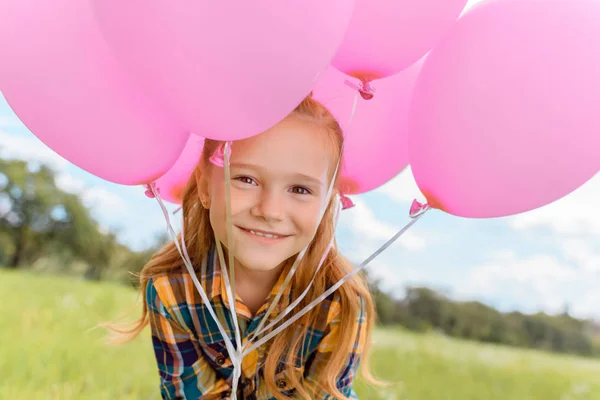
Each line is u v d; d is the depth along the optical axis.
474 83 1.09
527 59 1.06
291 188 1.21
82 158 1.10
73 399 2.35
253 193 1.19
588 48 1.06
